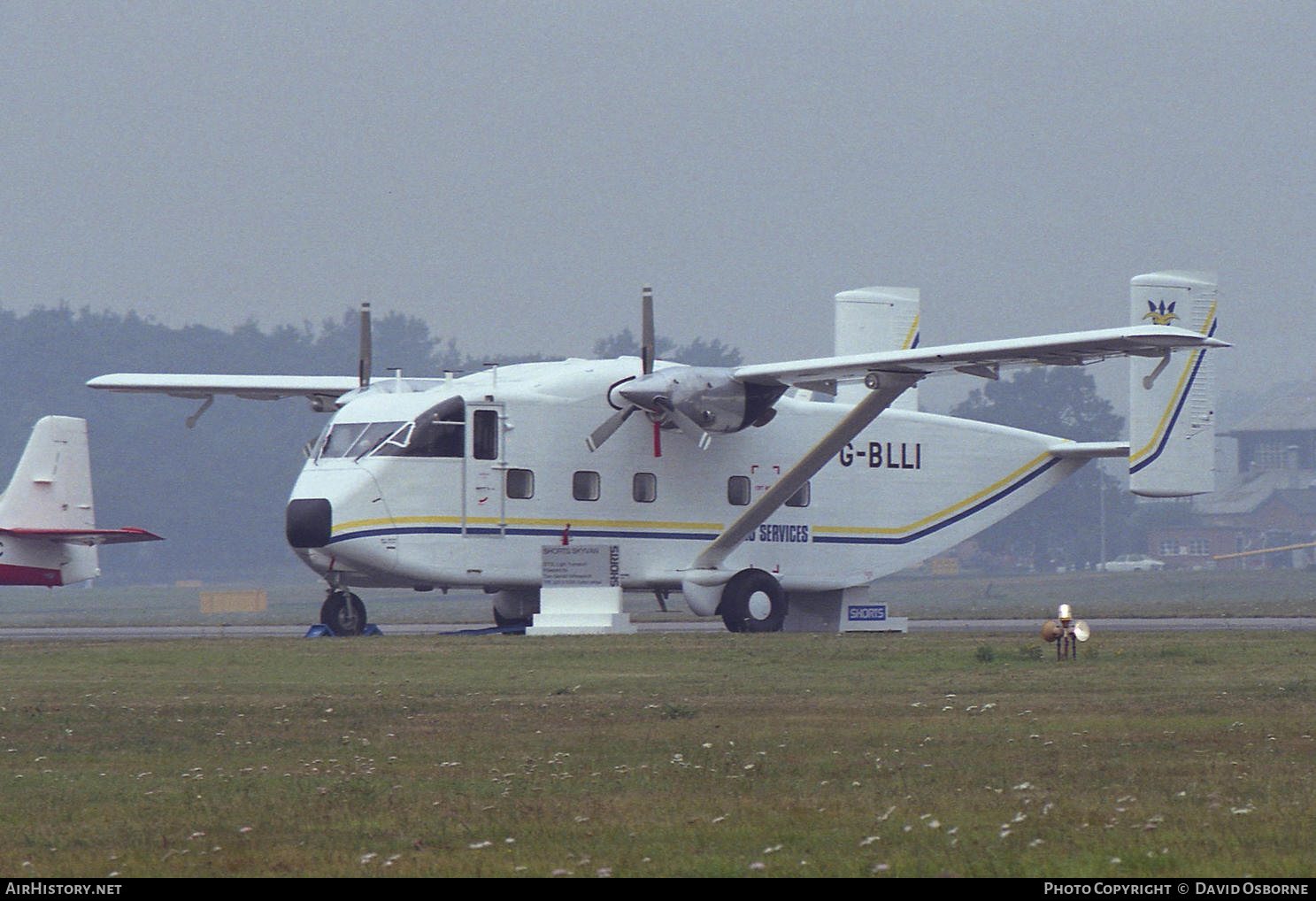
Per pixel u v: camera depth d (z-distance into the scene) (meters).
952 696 61.41
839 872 31.14
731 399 109.62
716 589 114.50
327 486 102.88
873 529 122.19
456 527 104.62
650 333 109.06
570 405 108.88
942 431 125.81
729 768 43.88
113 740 50.94
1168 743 47.12
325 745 49.56
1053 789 39.62
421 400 105.38
